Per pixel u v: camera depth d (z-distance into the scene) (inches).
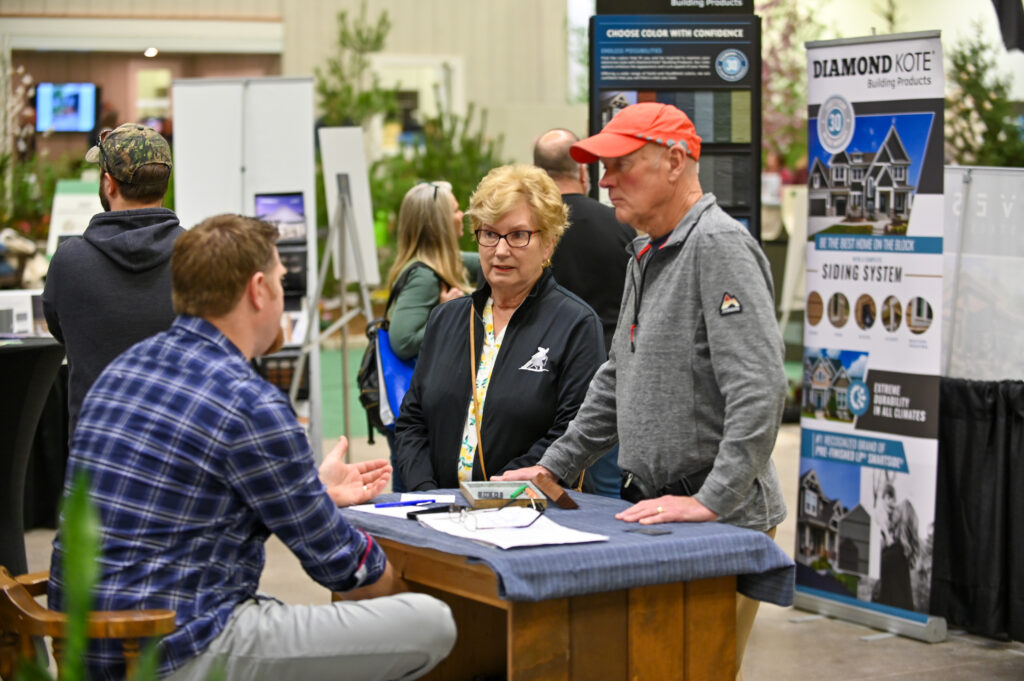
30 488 208.7
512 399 107.6
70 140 543.2
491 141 474.9
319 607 77.4
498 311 112.5
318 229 441.4
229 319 78.1
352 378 394.6
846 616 160.7
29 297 189.8
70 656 35.8
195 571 74.0
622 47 160.4
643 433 93.4
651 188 92.0
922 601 151.7
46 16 532.7
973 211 154.6
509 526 83.9
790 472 257.6
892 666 142.5
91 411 75.9
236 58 562.3
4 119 452.1
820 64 157.8
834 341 159.3
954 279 155.3
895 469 153.4
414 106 566.3
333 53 559.2
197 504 73.8
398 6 561.0
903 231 150.9
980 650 149.5
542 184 108.2
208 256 76.9
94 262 105.9
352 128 236.8
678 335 91.5
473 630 102.9
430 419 112.0
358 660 77.2
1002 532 146.8
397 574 88.6
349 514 92.0
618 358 98.0
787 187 401.1
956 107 346.9
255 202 244.2
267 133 243.6
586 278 146.3
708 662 83.5
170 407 74.4
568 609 77.3
